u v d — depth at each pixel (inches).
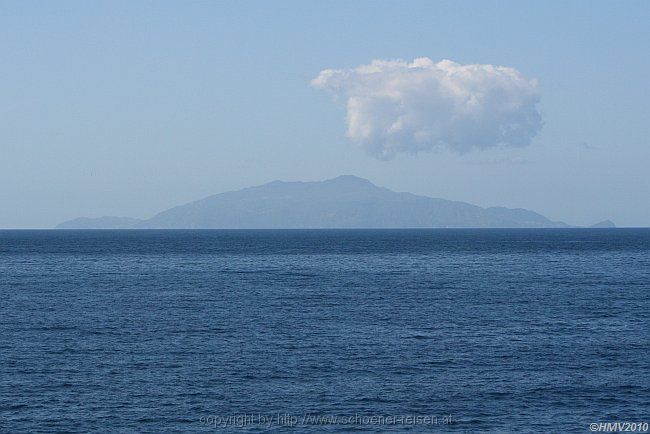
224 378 2054.6
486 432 1637.6
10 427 1646.2
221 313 3292.3
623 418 1729.8
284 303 3673.7
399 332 2778.1
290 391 1927.9
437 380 2041.1
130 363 2233.0
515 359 2299.5
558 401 1852.9
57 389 1939.0
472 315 3240.7
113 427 1654.8
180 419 1708.9
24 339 2630.4
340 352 2396.7
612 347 2492.6
